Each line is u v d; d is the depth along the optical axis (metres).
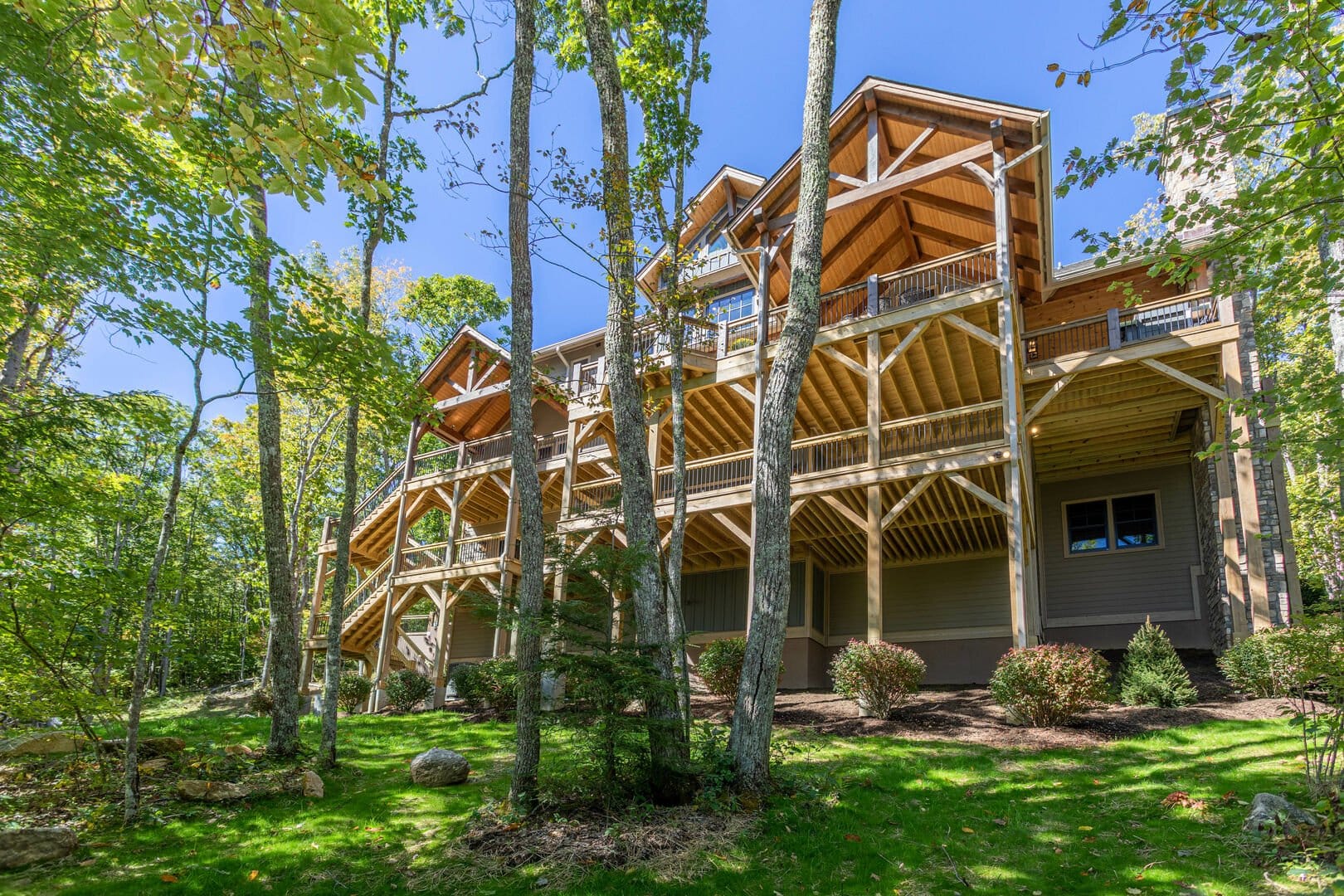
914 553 14.98
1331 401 5.93
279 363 7.26
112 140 5.71
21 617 6.27
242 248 6.57
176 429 7.73
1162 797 5.73
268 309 7.82
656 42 11.00
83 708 6.57
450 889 4.69
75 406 6.63
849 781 6.64
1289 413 6.23
